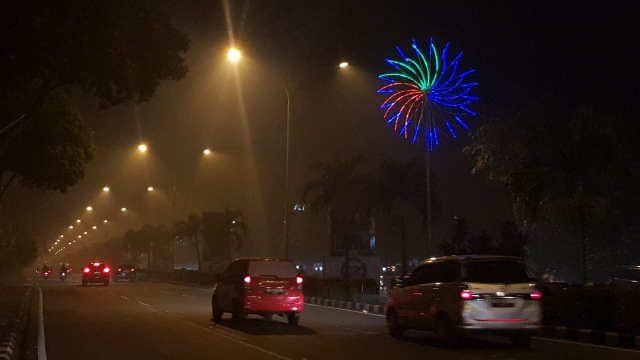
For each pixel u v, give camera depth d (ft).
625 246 118.11
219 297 71.67
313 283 118.32
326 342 53.01
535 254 129.39
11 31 60.75
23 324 68.44
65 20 61.57
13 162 103.35
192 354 45.98
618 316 54.24
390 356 45.06
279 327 65.41
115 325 66.69
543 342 54.39
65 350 48.44
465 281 48.60
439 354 46.24
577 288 59.06
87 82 74.95
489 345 51.67
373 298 100.73
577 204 75.87
